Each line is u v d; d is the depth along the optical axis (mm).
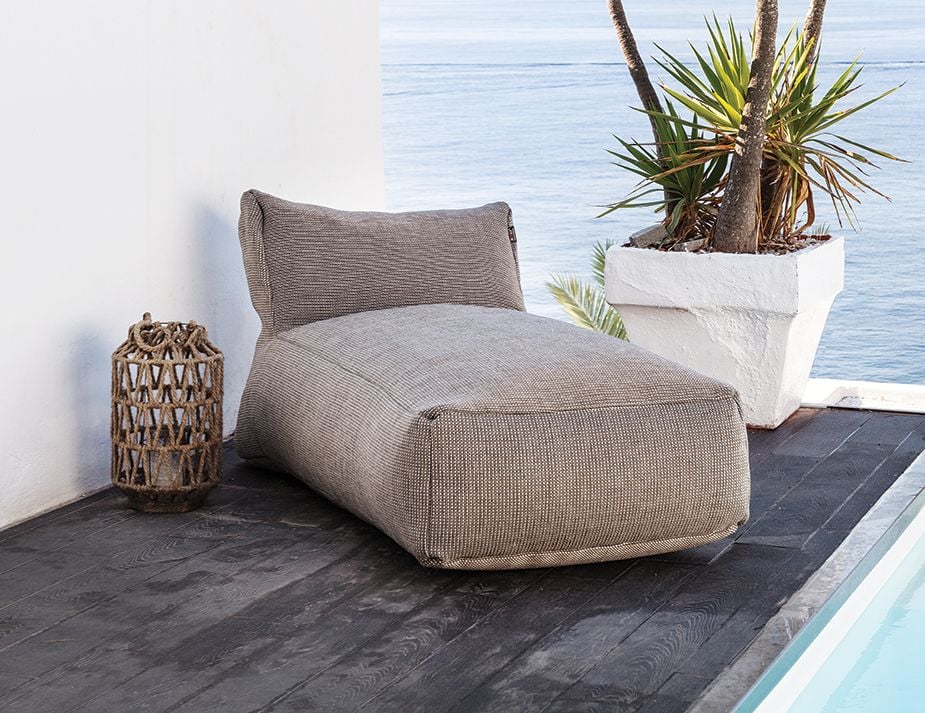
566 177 23734
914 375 16625
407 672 2338
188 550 3016
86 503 3422
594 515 2771
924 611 2965
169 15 3730
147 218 3703
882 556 3105
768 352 4090
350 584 2789
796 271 3977
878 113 20031
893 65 20469
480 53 24281
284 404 3389
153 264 3740
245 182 4148
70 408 3439
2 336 3201
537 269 18875
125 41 3557
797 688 2482
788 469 3691
